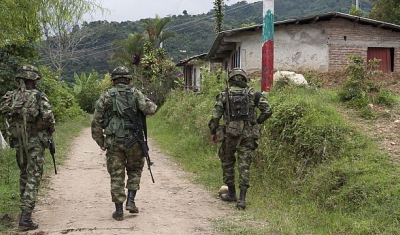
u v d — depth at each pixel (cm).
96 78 4431
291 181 678
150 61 3381
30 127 539
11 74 1413
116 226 547
